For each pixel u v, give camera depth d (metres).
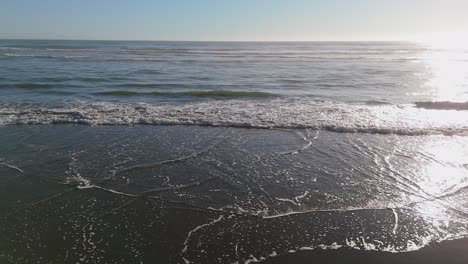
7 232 4.68
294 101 14.27
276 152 8.06
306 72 25.20
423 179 6.55
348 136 9.45
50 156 7.61
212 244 4.49
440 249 4.43
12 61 30.53
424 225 4.98
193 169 6.96
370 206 5.51
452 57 45.66
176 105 13.31
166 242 4.52
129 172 6.77
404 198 5.78
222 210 5.35
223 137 9.27
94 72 23.31
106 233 4.70
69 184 6.20
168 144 8.60
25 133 9.41
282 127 10.27
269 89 17.44
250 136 9.40
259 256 4.27
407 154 7.94
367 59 39.91
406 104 13.60
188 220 5.06
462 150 8.22
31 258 4.13
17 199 5.62
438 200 5.73
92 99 14.38
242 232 4.77
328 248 4.44
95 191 5.95
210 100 14.49
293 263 4.15
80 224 4.91
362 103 13.88
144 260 4.14
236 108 12.77
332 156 7.80
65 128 10.01
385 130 9.80
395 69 28.02
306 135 9.51
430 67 29.88
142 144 8.57
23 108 12.30
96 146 8.36
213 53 49.00
